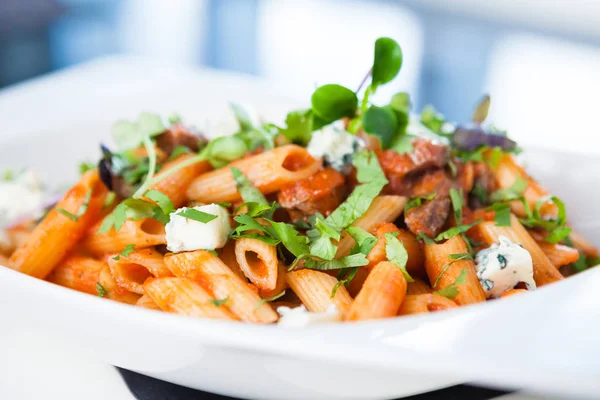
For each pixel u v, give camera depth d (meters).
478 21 0.91
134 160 0.40
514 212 0.40
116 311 0.30
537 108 0.88
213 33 1.06
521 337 0.28
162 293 0.34
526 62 0.93
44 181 0.47
